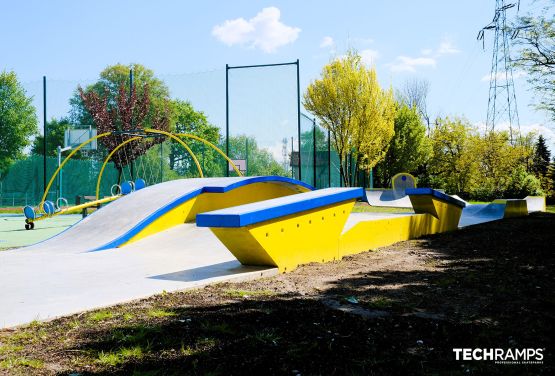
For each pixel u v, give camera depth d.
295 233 5.84
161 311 3.54
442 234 10.36
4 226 15.55
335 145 28.58
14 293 4.26
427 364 2.56
